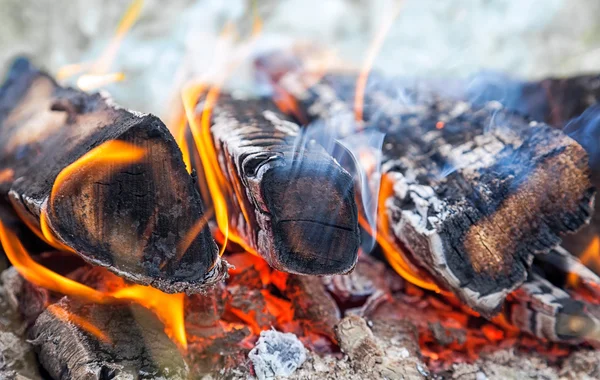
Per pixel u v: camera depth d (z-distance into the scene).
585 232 0.70
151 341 0.59
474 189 0.62
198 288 0.56
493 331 0.68
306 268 0.56
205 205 0.68
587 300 0.67
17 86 0.76
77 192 0.54
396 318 0.67
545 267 0.69
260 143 0.59
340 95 0.77
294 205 0.55
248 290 0.65
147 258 0.55
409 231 0.62
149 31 1.13
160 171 0.54
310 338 0.65
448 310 0.69
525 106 0.75
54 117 0.67
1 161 0.66
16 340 0.63
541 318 0.64
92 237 0.55
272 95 0.79
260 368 0.60
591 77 0.74
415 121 0.71
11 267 0.70
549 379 0.64
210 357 0.62
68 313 0.60
